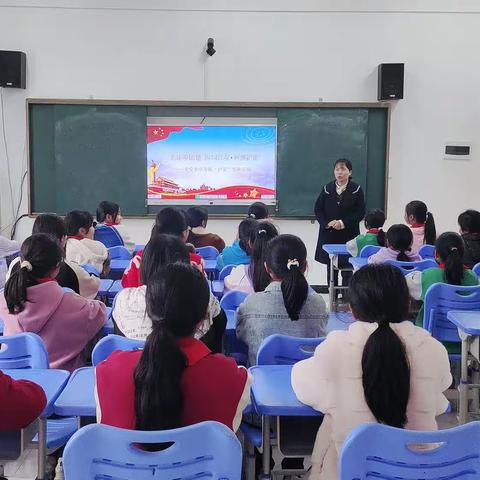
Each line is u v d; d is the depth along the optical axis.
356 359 1.55
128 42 6.35
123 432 1.25
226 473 1.29
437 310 3.02
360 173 6.56
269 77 6.43
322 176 6.57
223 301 2.87
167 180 6.54
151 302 1.45
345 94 6.48
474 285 3.15
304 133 6.50
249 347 2.29
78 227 3.89
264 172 6.56
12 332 2.22
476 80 6.50
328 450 1.60
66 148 6.42
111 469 1.28
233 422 1.44
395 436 1.31
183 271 1.46
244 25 6.37
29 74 6.35
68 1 6.28
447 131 6.56
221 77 6.42
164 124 6.45
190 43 6.38
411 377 1.53
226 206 6.61
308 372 1.62
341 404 1.55
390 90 6.29
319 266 6.67
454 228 6.65
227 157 6.53
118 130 6.43
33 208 6.50
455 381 3.19
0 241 4.55
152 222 6.59
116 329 2.28
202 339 2.06
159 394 1.34
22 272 2.16
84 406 1.61
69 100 6.33
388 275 1.58
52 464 2.07
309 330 2.26
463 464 1.34
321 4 6.36
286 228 6.65
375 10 6.39
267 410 1.63
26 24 6.30
